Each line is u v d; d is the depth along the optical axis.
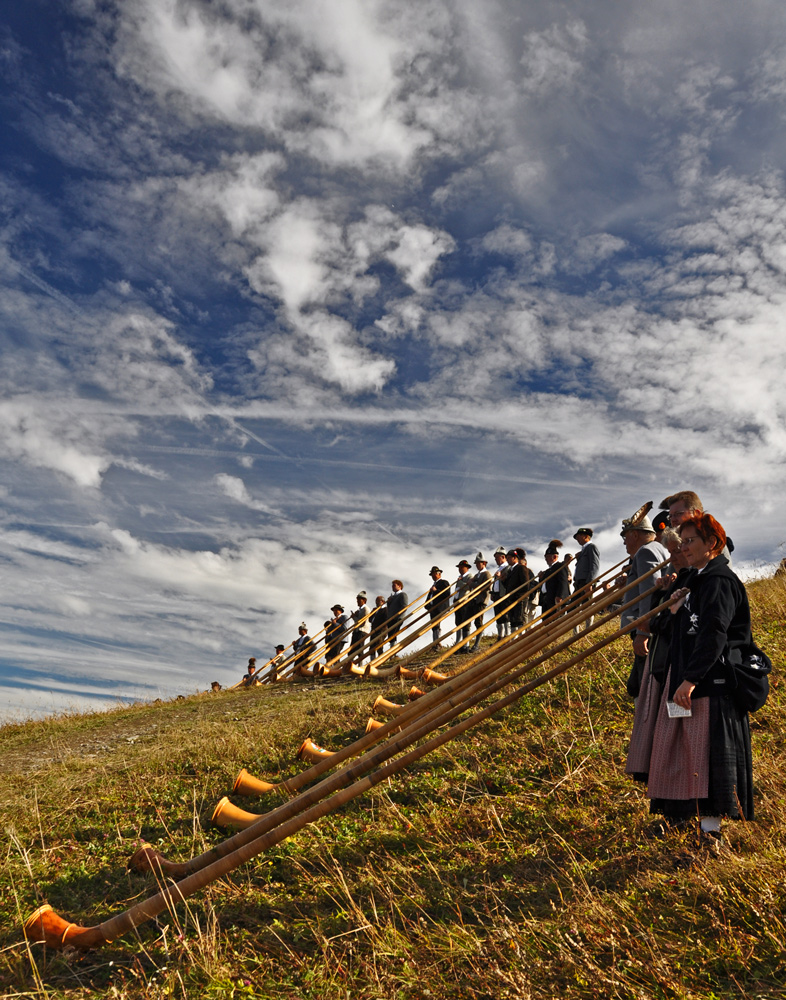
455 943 3.21
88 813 6.15
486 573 15.01
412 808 5.19
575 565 11.34
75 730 11.44
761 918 2.88
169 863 4.45
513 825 4.59
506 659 5.45
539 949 3.06
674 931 3.03
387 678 12.06
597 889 3.54
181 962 3.35
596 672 7.38
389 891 3.83
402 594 17.38
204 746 7.89
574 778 5.08
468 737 6.46
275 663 21.17
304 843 4.78
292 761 7.11
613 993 2.66
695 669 3.58
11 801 6.54
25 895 4.48
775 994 2.49
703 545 3.84
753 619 8.53
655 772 3.74
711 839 3.54
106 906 4.25
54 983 3.32
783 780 4.36
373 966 3.11
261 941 3.56
